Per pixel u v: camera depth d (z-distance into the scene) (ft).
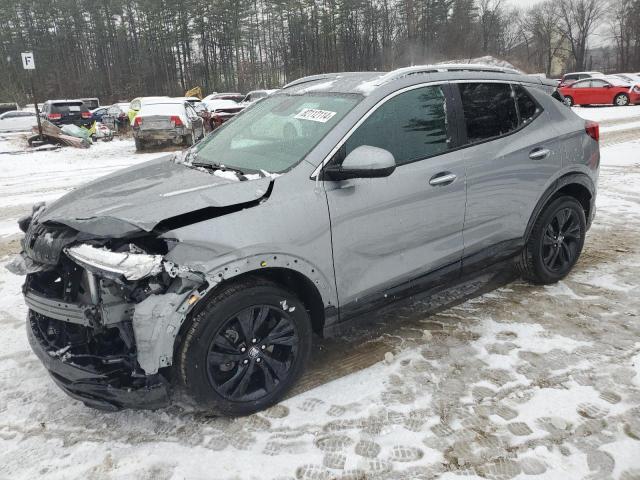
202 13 231.71
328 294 9.89
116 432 9.08
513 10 249.14
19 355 11.74
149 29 236.22
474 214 11.84
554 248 14.11
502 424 8.97
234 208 8.89
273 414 9.41
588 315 12.72
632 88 78.79
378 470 8.05
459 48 172.35
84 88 238.68
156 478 8.01
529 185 12.82
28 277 9.83
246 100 87.51
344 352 11.42
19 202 28.99
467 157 11.60
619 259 16.28
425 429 8.92
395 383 10.23
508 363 10.77
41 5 239.50
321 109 10.89
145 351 8.21
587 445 8.44
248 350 9.12
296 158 9.94
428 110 11.27
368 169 9.21
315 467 8.16
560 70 269.03
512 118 12.79
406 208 10.59
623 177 28.27
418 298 11.59
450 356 11.10
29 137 64.54
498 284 14.71
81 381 8.51
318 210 9.47
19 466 8.33
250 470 8.13
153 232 8.34
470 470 8.00
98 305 8.41
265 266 8.91
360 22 204.74
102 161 47.16
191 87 239.71
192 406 9.73
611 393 9.71
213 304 8.60
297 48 223.51
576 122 14.16
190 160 11.81
